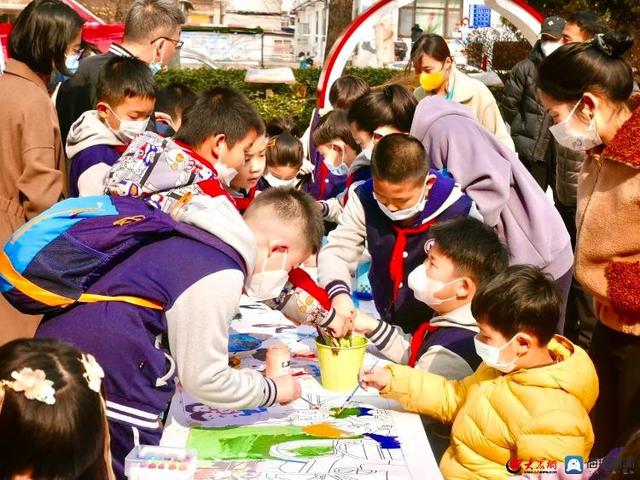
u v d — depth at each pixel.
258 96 13.11
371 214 3.02
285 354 2.58
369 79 14.57
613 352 2.70
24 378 1.53
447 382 2.41
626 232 2.50
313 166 5.04
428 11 22.80
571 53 2.55
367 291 3.49
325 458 2.09
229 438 2.21
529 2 14.20
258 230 2.36
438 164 3.16
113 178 2.24
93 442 1.59
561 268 3.29
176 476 1.80
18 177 3.36
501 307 2.17
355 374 2.56
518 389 2.18
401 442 2.19
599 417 2.80
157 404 2.19
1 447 1.53
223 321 2.09
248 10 46.75
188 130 2.35
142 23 3.97
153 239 2.15
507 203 3.19
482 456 2.23
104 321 2.09
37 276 2.05
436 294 2.54
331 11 13.45
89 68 3.85
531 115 6.03
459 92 5.19
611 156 2.44
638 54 10.64
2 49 5.64
